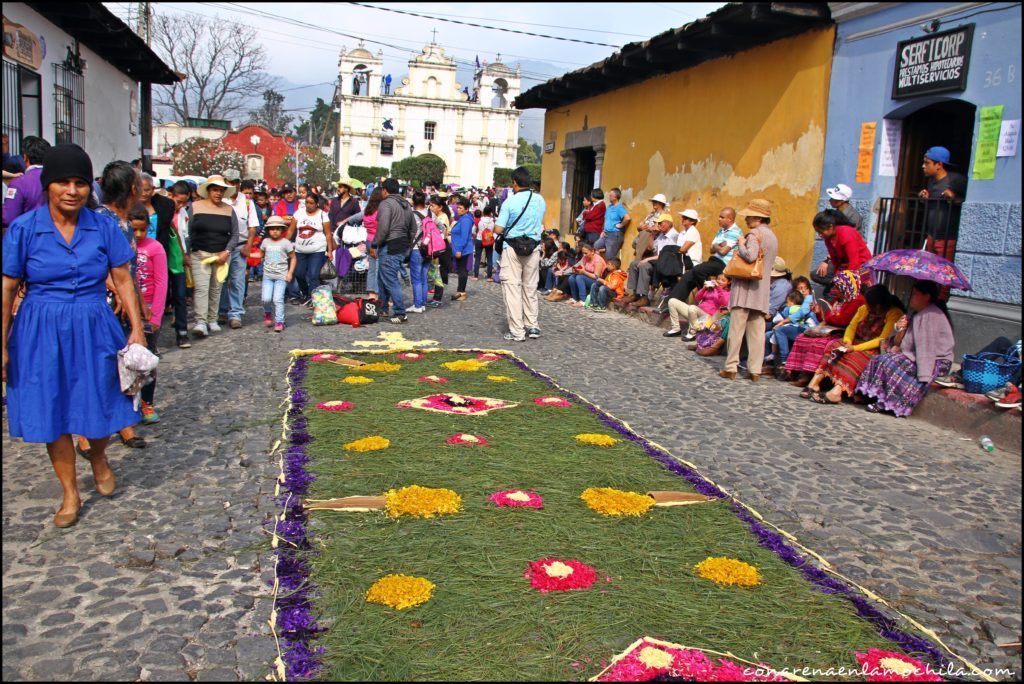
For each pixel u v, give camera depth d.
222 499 4.31
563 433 5.66
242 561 3.61
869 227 8.43
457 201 17.66
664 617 3.26
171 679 2.75
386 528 3.95
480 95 72.75
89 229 4.08
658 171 13.11
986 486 5.08
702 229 11.71
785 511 4.53
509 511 4.21
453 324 10.60
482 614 3.21
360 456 4.98
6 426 5.46
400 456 5.00
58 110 11.45
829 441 5.92
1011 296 6.83
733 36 10.21
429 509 4.12
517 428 5.71
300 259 11.69
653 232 11.87
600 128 15.45
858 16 8.57
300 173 51.31
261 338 9.09
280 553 3.67
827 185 9.08
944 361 6.57
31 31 10.35
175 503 4.25
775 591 3.53
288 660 2.86
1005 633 3.33
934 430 6.37
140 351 4.15
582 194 17.55
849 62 8.73
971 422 6.18
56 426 3.85
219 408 6.05
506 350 8.77
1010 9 6.79
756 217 7.64
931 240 7.52
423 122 71.62
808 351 7.53
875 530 4.32
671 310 10.23
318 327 9.98
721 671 2.89
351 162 71.12
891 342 6.99
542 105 18.50
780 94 9.87
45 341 3.86
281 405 6.15
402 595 3.27
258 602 3.27
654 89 13.23
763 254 7.59
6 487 4.43
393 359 8.03
